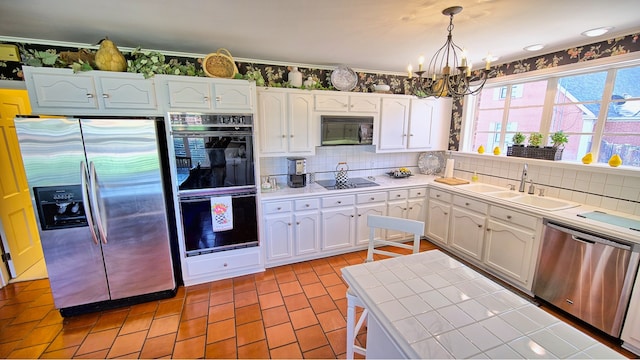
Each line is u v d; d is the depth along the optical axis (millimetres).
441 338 1041
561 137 2670
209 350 1939
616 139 2404
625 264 1861
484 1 1654
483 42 2453
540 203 2803
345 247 3357
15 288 2680
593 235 2012
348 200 3252
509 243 2629
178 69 2420
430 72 3695
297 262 3176
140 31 2191
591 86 2561
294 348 1961
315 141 3230
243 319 2252
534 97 3041
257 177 2754
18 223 2889
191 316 2293
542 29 2135
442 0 1646
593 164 2475
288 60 3125
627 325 1897
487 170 3457
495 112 3467
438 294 1326
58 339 2047
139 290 2436
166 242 2461
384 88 3506
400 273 1524
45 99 2111
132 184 2277
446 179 3705
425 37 2322
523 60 2965
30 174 2021
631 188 2232
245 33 2236
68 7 1738
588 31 2164
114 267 2332
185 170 2490
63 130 2031
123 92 2262
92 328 2154
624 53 2207
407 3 1680
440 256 1729
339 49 2691
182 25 2064
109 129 2133
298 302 2471
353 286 1407
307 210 3086
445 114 3910
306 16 1891
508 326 1110
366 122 3424
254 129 2643
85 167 2109
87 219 2160
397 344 1040
